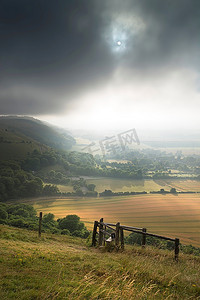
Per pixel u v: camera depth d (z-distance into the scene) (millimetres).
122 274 6773
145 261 8797
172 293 6016
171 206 106438
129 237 36000
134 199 116562
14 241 12125
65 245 13648
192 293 6293
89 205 104250
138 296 5359
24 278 5855
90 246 13812
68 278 6289
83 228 53844
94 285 5809
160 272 7730
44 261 7762
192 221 88500
